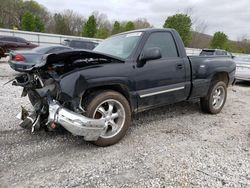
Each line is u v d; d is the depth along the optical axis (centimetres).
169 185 237
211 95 480
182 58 413
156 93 370
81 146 323
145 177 251
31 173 254
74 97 278
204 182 243
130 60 339
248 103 636
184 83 413
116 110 333
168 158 294
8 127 378
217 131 399
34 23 3975
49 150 309
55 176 250
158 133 379
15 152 300
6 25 4831
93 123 286
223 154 309
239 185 240
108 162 281
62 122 280
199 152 313
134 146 328
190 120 454
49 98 298
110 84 312
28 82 325
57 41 2833
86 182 241
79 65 315
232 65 522
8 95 579
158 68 368
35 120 317
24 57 758
